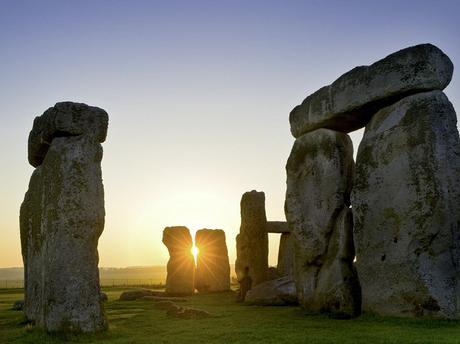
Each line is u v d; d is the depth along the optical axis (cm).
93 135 1045
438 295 1034
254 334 961
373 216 1175
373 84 1187
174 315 1300
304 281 1334
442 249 1050
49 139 1093
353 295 1206
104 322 1005
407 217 1106
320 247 1302
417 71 1116
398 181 1135
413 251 1085
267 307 1538
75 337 936
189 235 2670
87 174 1022
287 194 1422
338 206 1288
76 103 1043
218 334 977
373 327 998
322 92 1329
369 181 1197
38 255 1187
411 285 1077
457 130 1109
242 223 1969
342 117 1291
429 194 1073
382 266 1140
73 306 970
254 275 1894
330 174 1312
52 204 1010
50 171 1034
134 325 1134
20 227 1387
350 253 1251
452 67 1152
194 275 2647
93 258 1008
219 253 2766
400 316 1087
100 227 1027
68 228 993
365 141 1224
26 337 973
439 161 1077
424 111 1110
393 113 1173
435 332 904
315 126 1362
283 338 909
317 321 1130
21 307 1677
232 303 1781
